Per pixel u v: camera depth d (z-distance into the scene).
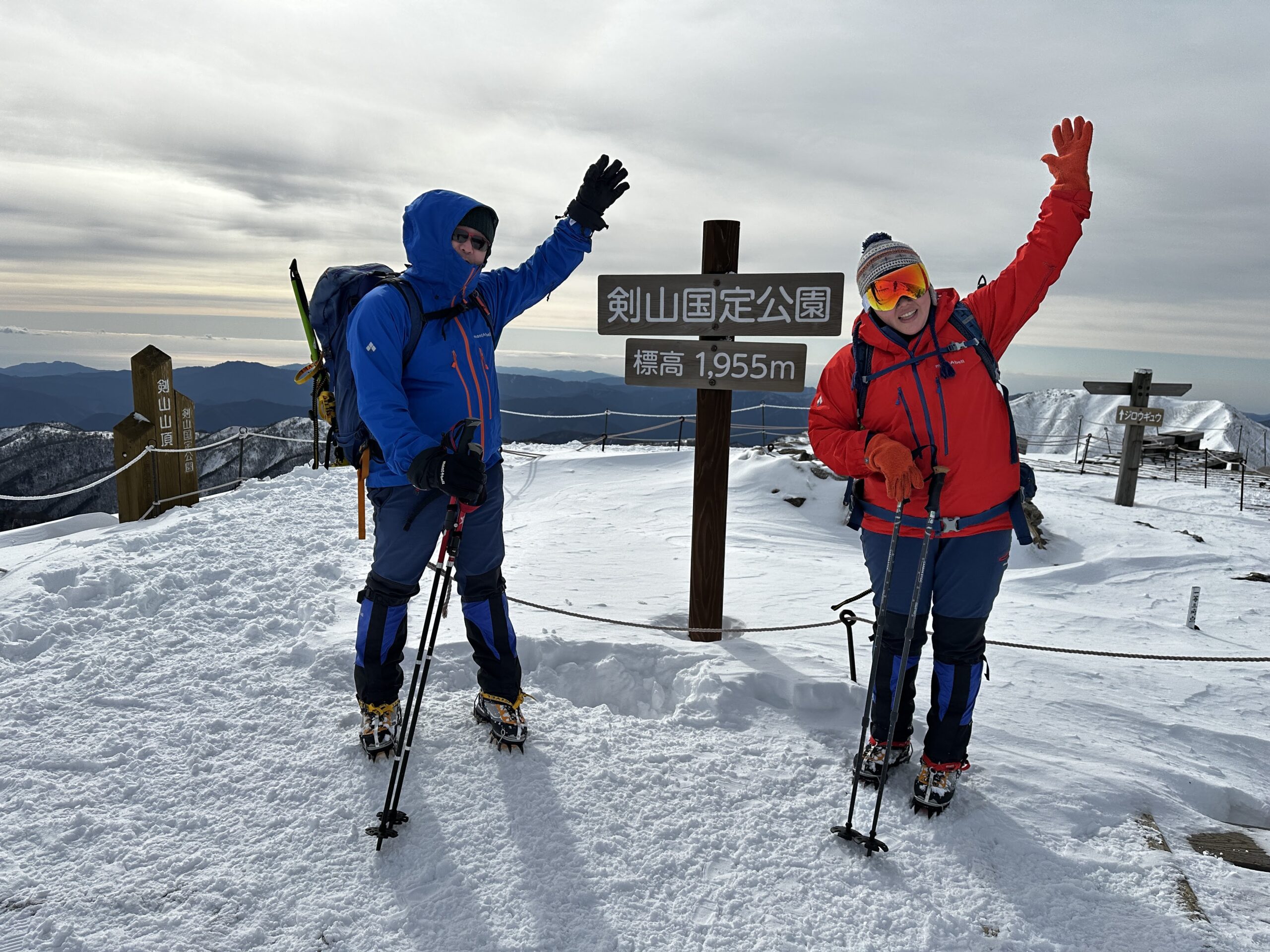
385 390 2.13
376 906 1.89
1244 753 3.01
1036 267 2.23
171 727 2.66
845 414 2.35
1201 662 4.16
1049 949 1.82
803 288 3.36
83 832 2.12
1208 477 15.26
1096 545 8.80
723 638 3.69
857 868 2.08
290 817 2.20
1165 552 8.05
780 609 4.36
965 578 2.22
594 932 1.83
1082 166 2.23
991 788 2.46
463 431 2.14
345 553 5.12
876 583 2.42
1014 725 2.97
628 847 2.14
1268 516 11.02
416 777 2.38
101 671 3.07
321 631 3.51
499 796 2.31
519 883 1.97
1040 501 11.19
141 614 3.78
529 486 9.59
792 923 1.88
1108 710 3.21
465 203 2.23
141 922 1.81
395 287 2.22
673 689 3.18
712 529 3.61
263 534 5.55
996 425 2.16
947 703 2.30
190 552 4.81
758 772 2.53
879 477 2.29
